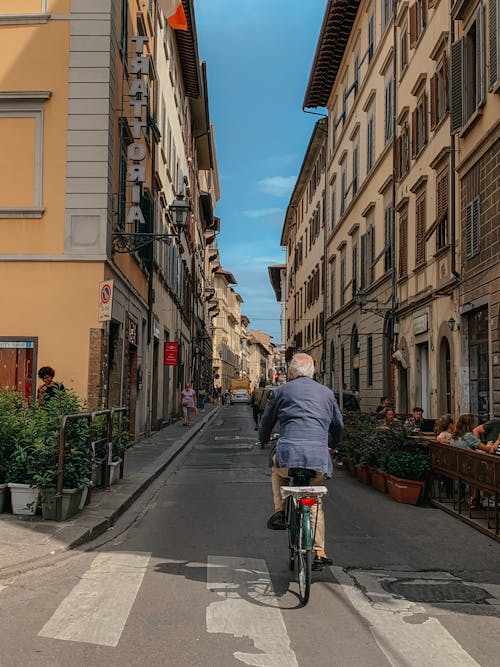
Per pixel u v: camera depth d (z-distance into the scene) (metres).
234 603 5.72
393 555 7.61
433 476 11.12
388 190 25.05
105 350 14.72
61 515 8.39
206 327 69.38
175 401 34.50
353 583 6.46
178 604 5.67
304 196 53.38
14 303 14.48
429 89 19.95
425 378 20.69
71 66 14.79
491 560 7.44
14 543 7.33
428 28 20.17
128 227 17.64
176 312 33.38
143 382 21.81
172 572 6.70
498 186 14.07
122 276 16.56
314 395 6.39
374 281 27.06
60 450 8.33
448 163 17.64
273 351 196.75
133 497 10.77
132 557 7.29
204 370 66.62
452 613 5.60
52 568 6.74
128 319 18.12
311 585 6.34
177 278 33.09
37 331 14.44
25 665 4.39
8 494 8.76
